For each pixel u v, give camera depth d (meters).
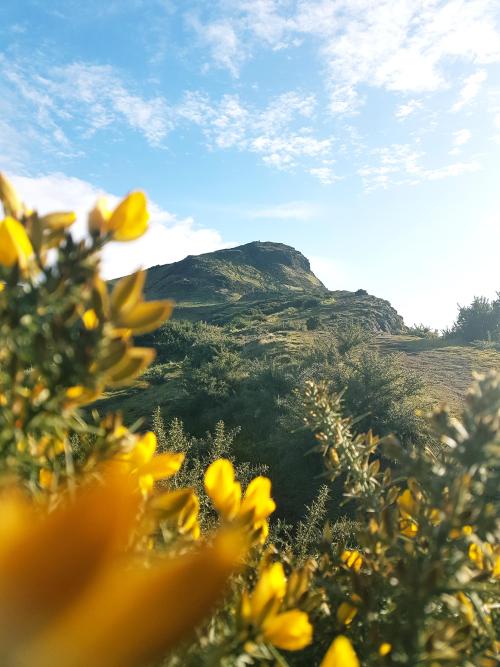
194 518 0.61
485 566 0.70
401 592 0.60
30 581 0.31
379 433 10.27
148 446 0.60
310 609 0.64
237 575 0.64
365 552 0.78
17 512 0.35
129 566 0.35
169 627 0.33
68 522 0.32
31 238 0.45
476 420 0.57
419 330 27.41
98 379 0.43
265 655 0.48
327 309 36.25
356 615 0.68
